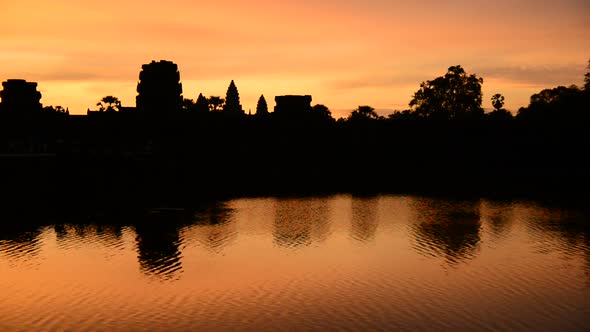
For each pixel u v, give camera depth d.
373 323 32.81
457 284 40.25
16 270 45.75
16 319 34.09
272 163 134.62
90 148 133.88
